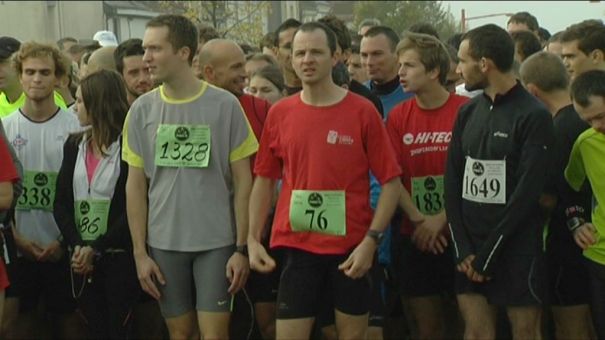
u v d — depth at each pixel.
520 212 9.21
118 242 10.36
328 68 9.10
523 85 10.19
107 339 10.67
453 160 9.82
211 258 9.62
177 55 9.51
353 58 13.03
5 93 12.23
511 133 9.34
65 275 11.16
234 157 9.71
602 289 9.88
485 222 9.51
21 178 9.97
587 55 10.74
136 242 9.77
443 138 10.48
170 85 9.62
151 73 9.58
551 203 10.11
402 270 10.84
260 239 9.52
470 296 9.70
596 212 9.88
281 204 9.31
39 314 11.62
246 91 12.90
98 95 10.49
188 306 9.82
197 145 9.57
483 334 9.68
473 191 9.58
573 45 10.80
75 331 11.50
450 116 10.52
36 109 11.22
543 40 18.53
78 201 10.56
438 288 10.84
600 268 9.84
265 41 16.08
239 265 9.55
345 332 9.18
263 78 12.27
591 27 10.78
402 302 11.24
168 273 9.71
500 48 9.41
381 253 10.78
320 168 9.05
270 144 9.41
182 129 9.59
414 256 10.75
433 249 10.32
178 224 9.61
